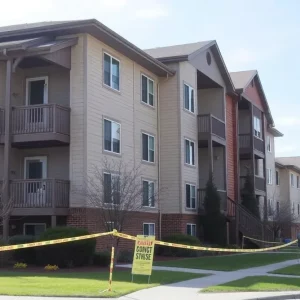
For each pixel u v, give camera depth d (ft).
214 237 99.25
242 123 135.85
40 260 64.85
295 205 193.16
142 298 40.14
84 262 66.13
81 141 73.97
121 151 83.25
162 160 96.58
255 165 141.28
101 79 78.89
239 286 47.75
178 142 95.86
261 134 141.79
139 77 90.74
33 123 71.56
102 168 77.10
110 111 80.89
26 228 76.38
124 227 81.71
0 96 76.54
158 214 94.02
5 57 70.49
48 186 70.49
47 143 74.43
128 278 51.70
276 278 55.36
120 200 70.18
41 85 79.30
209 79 110.83
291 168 185.78
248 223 110.32
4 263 65.31
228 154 119.14
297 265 72.08
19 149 78.84
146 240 47.78
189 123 100.32
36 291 41.19
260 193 134.62
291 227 172.45
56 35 76.07
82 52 75.41
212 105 116.57
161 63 92.48
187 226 96.53
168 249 87.51
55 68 78.54
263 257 87.56
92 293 40.75
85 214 72.28
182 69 98.37
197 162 103.09
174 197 95.09
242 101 130.41
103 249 74.69
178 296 41.37
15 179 72.49
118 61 84.28
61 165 76.69
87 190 72.59
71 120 74.79
